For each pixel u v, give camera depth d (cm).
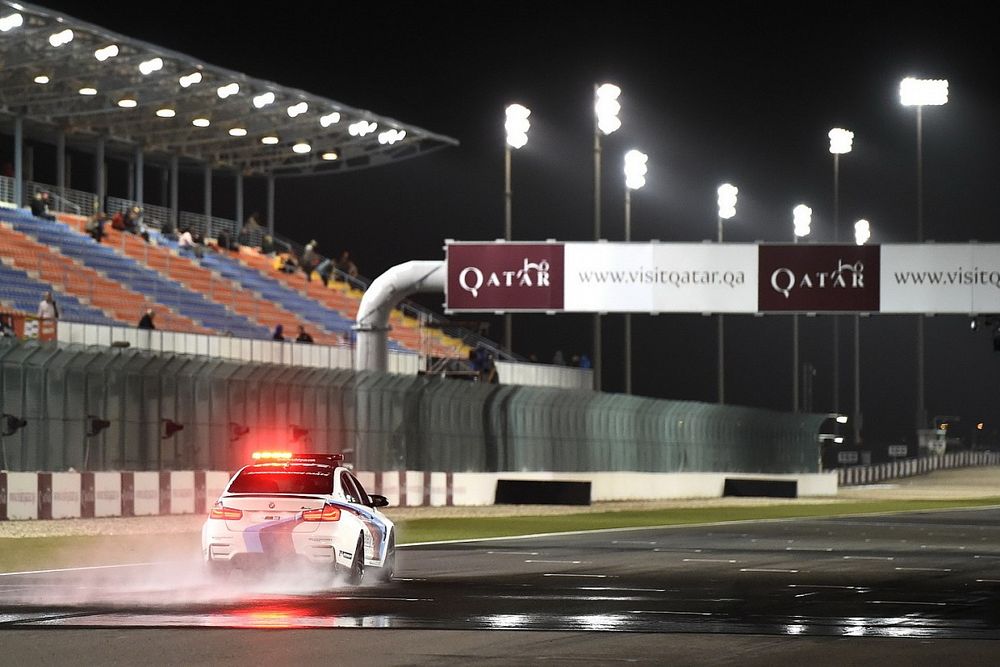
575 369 16900
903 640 3328
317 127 15488
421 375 11806
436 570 5359
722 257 11300
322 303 16075
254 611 3784
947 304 11231
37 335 9862
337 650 3056
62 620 3550
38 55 11975
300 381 9988
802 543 7412
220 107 14425
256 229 17050
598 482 13362
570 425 13125
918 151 15175
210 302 14088
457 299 11300
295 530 4434
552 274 11294
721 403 16900
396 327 16112
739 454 16162
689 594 4472
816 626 3606
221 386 9331
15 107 14138
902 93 15338
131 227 14825
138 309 12794
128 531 7188
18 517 7488
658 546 7025
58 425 8194
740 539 7731
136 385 8712
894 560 6184
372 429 10675
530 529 8581
